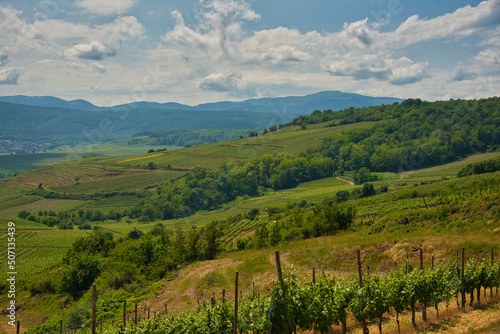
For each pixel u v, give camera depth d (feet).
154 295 84.58
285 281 32.35
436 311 47.19
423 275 44.04
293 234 133.59
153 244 128.88
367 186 318.86
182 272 104.06
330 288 38.06
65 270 117.19
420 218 126.82
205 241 127.85
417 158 388.98
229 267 95.96
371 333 40.91
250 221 286.66
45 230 349.41
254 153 554.05
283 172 440.86
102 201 440.04
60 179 509.35
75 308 78.02
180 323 40.24
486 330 35.09
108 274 108.88
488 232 91.35
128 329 40.68
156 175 517.96
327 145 510.58
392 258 79.05
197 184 426.10
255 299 38.58
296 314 33.27
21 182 498.69
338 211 139.85
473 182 215.51
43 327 70.59
